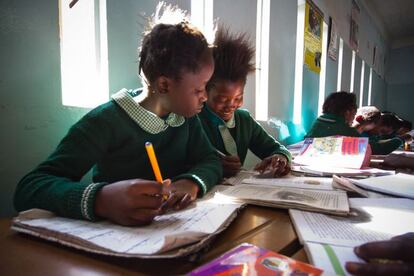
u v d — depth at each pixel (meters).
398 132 3.42
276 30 2.10
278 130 2.21
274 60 2.09
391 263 0.29
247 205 0.61
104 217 0.46
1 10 0.68
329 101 2.29
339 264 0.33
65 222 0.44
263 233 0.45
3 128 0.69
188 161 0.91
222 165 0.92
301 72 2.59
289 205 0.57
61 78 0.80
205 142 0.91
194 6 1.41
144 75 0.69
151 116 0.70
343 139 1.34
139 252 0.33
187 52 0.63
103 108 0.67
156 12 0.98
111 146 0.67
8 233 0.43
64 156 0.57
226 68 0.97
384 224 0.48
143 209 0.43
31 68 0.74
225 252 0.37
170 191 0.54
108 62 0.92
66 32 0.84
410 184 0.80
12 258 0.35
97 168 0.72
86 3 0.89
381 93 6.66
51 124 0.78
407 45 6.99
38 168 0.55
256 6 1.88
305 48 2.59
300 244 0.41
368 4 4.88
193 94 0.67
